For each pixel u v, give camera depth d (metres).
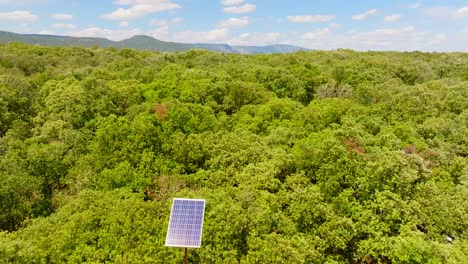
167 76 54.53
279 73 58.06
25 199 24.36
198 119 36.81
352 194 24.19
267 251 18.34
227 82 52.16
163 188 25.06
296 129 35.91
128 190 24.28
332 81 55.44
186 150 29.25
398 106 42.41
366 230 21.62
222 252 18.52
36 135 34.41
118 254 17.91
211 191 23.70
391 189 23.73
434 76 67.12
